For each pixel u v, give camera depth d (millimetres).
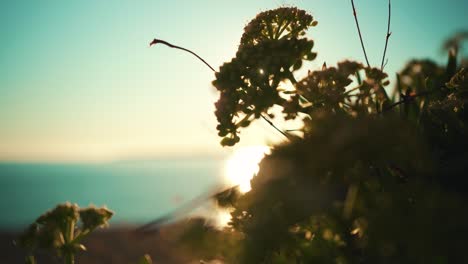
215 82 422
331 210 328
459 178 302
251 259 336
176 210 372
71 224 476
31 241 467
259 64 416
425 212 244
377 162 306
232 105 412
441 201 251
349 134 293
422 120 396
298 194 316
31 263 463
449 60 517
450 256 229
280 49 416
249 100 408
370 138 292
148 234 367
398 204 273
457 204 246
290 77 421
